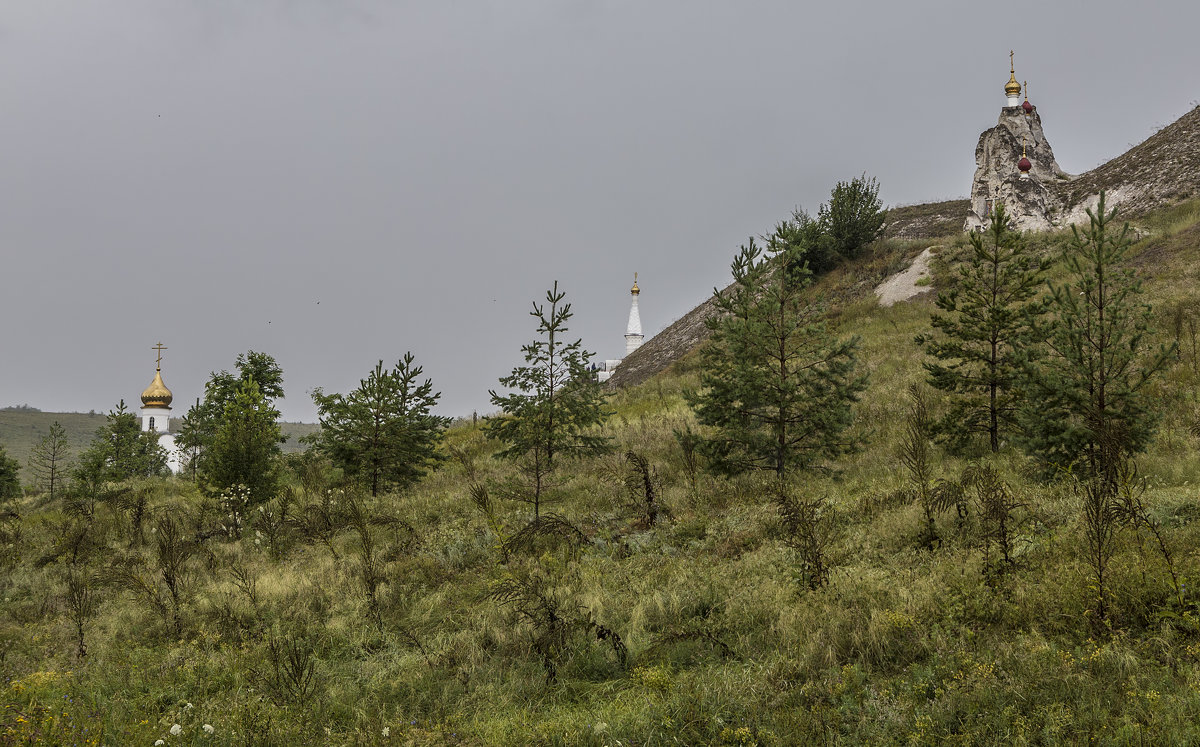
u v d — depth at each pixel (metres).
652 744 6.11
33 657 10.53
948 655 6.81
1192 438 14.05
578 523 14.85
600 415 20.94
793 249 16.52
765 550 11.09
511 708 7.48
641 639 8.62
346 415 22.30
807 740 5.80
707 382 16.95
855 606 8.25
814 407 16.11
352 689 8.39
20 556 18.45
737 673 7.24
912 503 12.06
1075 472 12.27
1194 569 7.43
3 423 178.88
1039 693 5.80
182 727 7.60
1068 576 7.81
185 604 12.38
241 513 20.09
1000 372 16.23
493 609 10.31
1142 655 6.29
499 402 20.23
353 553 15.12
